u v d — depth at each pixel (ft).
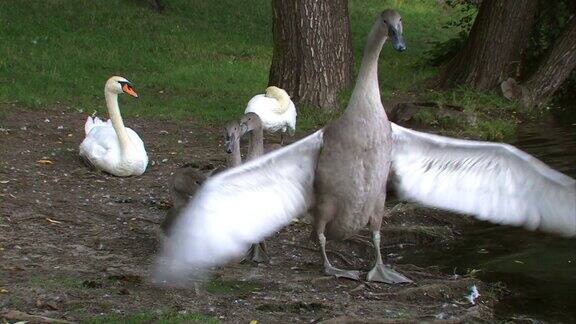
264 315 24.57
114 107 41.78
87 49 77.41
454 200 23.99
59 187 38.63
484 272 32.68
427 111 62.44
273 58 64.28
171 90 67.00
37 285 25.18
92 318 22.81
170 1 101.60
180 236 19.33
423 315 26.12
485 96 70.95
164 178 42.22
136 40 83.82
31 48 73.67
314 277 28.78
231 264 29.68
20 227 31.73
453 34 113.19
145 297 25.18
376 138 25.90
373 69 25.80
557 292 30.53
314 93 62.08
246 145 49.65
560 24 78.95
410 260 34.40
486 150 22.86
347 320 23.93
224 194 20.01
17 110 53.78
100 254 29.55
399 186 26.58
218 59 81.20
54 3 89.71
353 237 35.37
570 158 50.67
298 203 25.94
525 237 37.24
